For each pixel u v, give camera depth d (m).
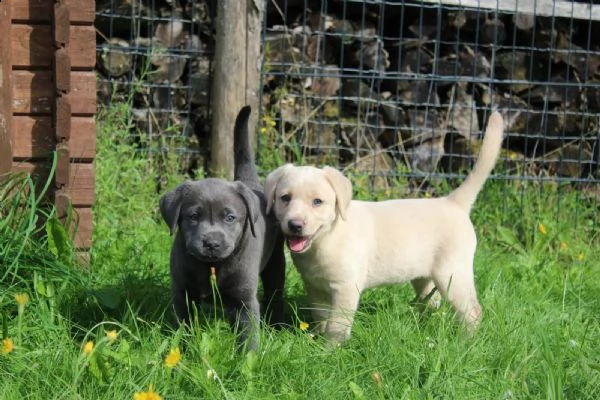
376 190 10.49
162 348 5.42
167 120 10.55
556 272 8.17
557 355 5.60
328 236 6.48
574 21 11.44
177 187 5.99
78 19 7.19
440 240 6.87
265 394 5.24
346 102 11.12
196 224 5.84
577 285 7.83
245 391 5.25
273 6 10.93
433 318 6.32
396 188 10.46
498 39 11.29
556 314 6.80
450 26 11.19
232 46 9.73
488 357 5.88
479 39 11.28
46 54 7.22
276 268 6.85
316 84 10.98
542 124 11.34
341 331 6.29
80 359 5.12
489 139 7.04
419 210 6.91
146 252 7.91
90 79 7.26
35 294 6.36
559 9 10.92
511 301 7.01
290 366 5.53
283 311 6.98
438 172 11.31
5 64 7.05
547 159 11.30
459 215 6.97
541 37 11.31
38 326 5.86
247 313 6.09
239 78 9.79
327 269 6.52
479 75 11.26
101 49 10.27
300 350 5.70
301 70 10.80
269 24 10.98
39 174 7.32
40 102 7.26
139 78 10.60
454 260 6.84
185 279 6.04
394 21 11.28
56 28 6.92
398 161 10.99
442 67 11.17
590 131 11.39
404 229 6.76
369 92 11.06
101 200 9.11
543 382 5.37
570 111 11.41
